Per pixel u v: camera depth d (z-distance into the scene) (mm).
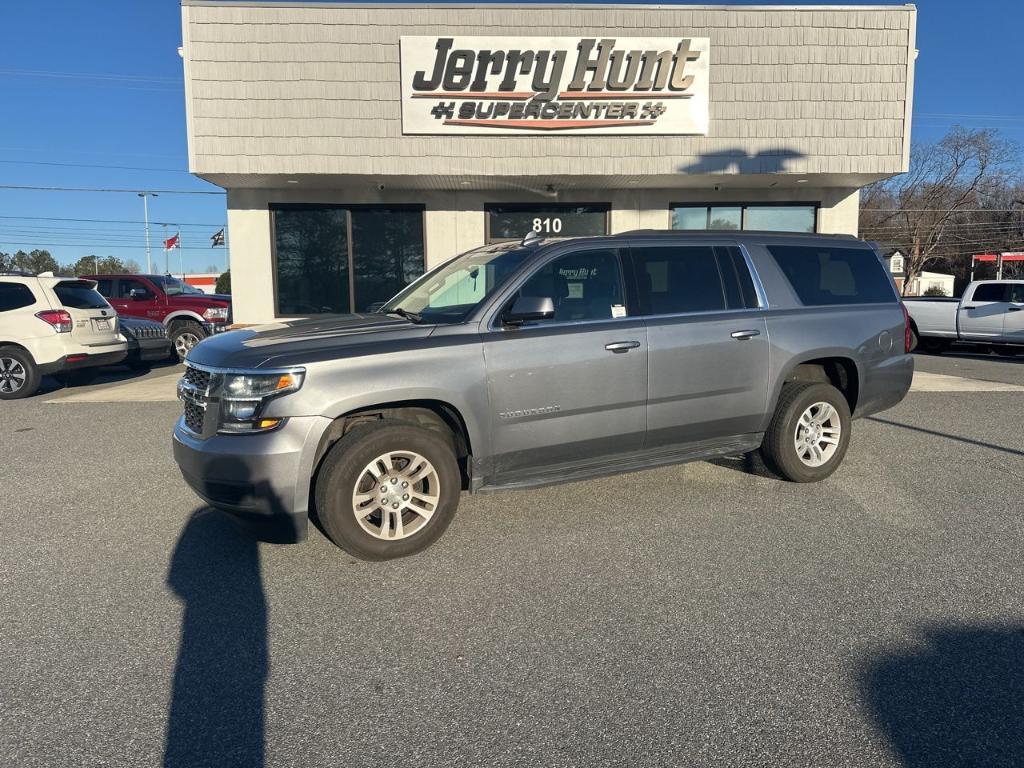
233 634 3398
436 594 3791
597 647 3238
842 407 5625
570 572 4047
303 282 12930
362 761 2494
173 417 8641
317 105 11023
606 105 11344
